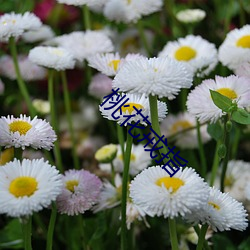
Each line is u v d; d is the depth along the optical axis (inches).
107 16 28.9
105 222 23.7
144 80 18.1
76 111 34.3
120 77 18.4
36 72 31.8
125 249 20.9
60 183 17.9
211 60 25.4
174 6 37.1
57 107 33.0
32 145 19.6
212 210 18.4
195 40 26.5
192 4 37.7
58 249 25.6
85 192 21.0
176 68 18.4
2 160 25.1
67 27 36.8
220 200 18.9
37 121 20.1
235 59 24.4
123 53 35.0
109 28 37.0
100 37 26.6
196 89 21.4
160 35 35.2
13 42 26.6
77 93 35.2
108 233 24.0
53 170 18.2
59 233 25.8
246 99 20.9
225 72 29.0
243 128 26.1
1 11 36.0
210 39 35.4
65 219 24.7
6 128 19.5
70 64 24.6
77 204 20.8
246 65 22.7
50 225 19.9
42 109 31.9
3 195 17.6
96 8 33.9
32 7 37.4
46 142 19.7
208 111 20.6
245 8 37.7
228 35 25.4
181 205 17.2
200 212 18.2
